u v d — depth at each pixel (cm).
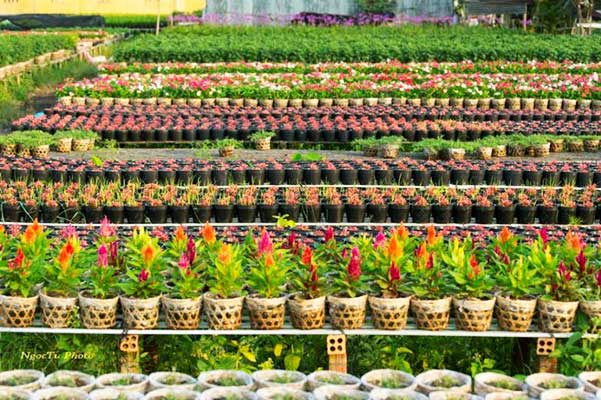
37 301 769
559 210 1256
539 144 1670
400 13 4791
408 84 2416
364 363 799
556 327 759
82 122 1953
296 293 771
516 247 870
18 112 2527
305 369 793
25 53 3469
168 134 1877
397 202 1247
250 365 790
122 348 749
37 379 670
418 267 773
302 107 2291
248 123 1950
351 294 755
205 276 809
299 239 1112
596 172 1426
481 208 1245
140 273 758
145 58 3136
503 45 3231
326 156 1689
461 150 1616
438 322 758
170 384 664
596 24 4438
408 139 1894
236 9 4866
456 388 648
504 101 2291
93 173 1394
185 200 1253
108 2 6775
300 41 3369
